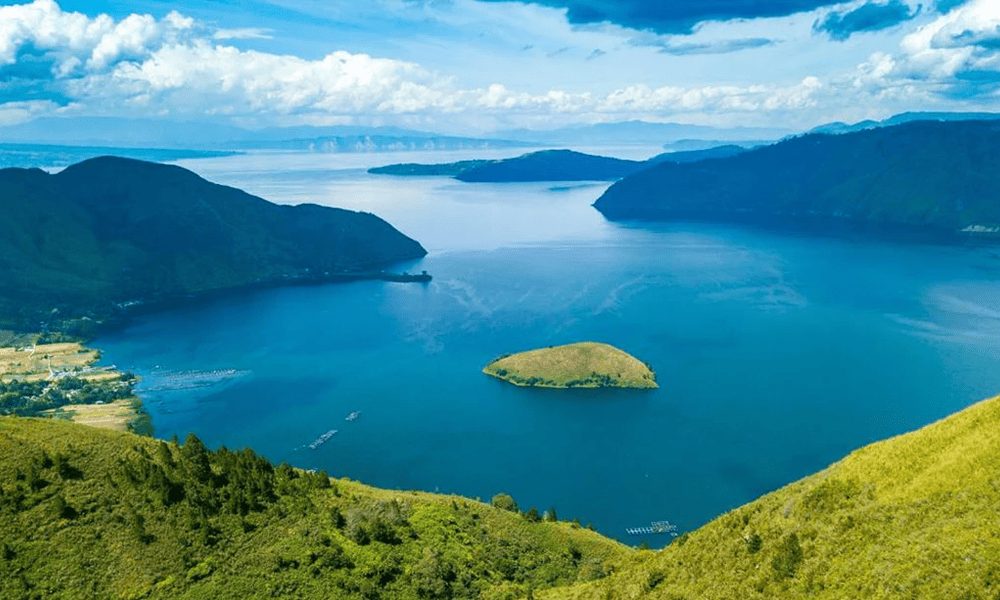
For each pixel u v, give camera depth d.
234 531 94.81
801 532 64.31
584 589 86.62
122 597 81.25
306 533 97.31
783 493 75.25
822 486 69.38
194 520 93.88
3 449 99.44
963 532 52.94
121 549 87.81
